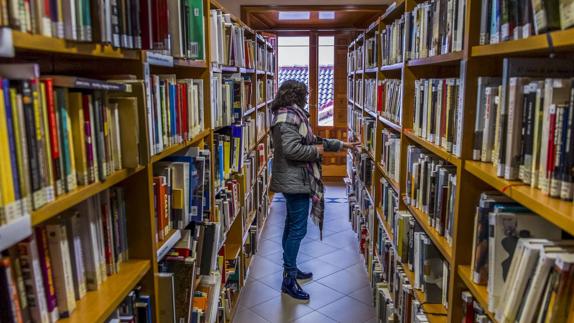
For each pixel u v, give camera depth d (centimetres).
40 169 86
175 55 171
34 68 85
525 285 97
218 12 253
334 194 625
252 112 402
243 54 335
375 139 329
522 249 99
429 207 185
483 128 135
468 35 135
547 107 96
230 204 290
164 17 146
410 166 224
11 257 89
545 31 92
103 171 112
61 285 104
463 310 148
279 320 296
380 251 310
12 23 76
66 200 94
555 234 112
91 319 105
